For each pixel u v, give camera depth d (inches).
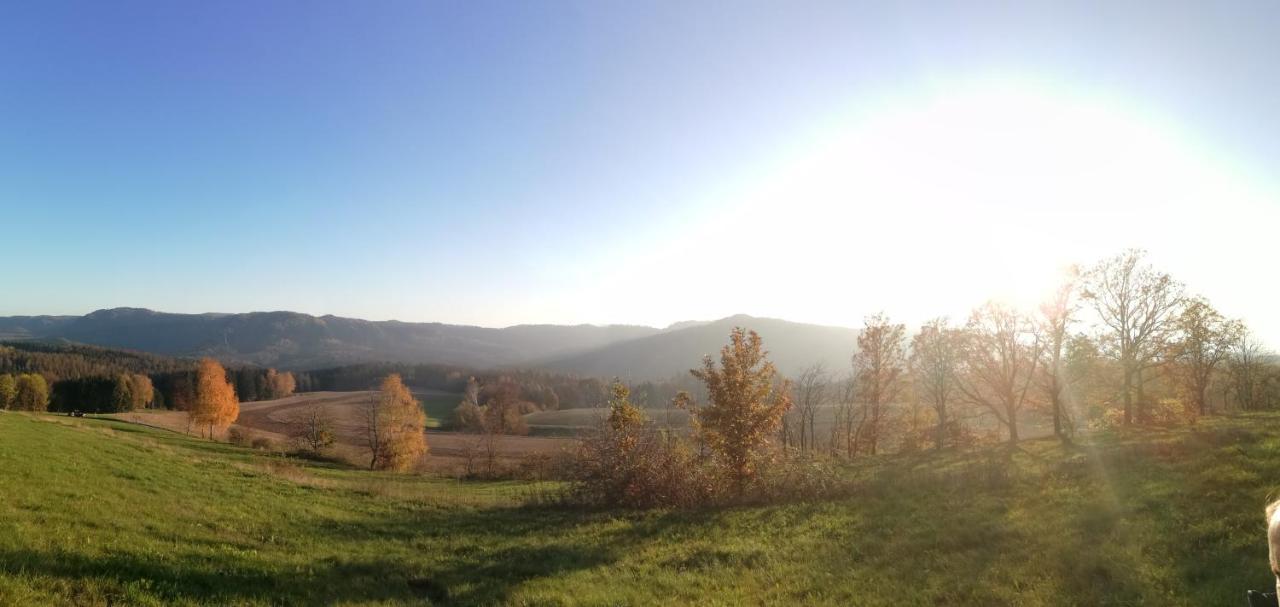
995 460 1071.6
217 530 653.3
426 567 592.7
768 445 1071.0
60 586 383.9
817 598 462.6
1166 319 1477.6
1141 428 1359.5
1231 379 2047.2
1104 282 1525.6
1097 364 1494.8
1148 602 390.3
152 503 716.7
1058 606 399.9
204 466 1194.6
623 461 1101.1
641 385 1588.3
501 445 2746.1
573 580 543.5
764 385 1060.5
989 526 617.0
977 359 1519.4
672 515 921.5
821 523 746.8
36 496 621.0
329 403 4259.4
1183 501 598.2
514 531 832.3
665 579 537.0
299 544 649.0
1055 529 572.4
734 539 702.5
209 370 2637.8
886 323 1779.0
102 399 4028.1
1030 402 1596.9
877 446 1820.9
